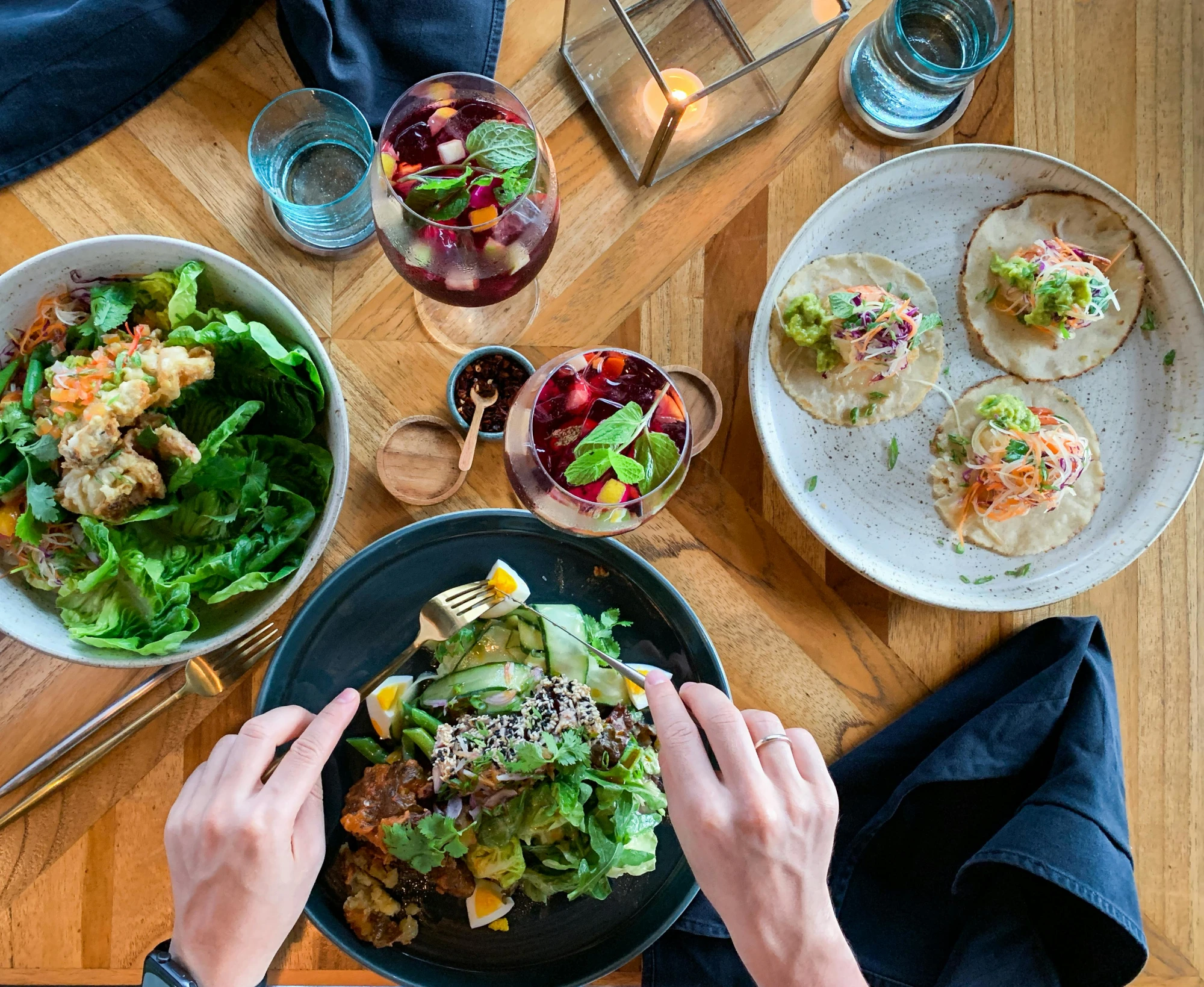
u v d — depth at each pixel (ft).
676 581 5.03
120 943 4.57
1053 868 4.45
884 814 4.78
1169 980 5.09
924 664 5.11
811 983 3.55
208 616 4.19
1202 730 5.23
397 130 4.11
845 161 5.24
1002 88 5.30
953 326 5.32
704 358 5.11
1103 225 5.22
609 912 4.65
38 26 4.40
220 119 4.86
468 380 4.86
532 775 4.36
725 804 3.66
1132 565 5.29
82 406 3.89
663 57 4.87
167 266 4.09
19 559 4.05
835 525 5.11
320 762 3.79
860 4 5.31
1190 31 5.35
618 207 5.11
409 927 4.42
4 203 4.69
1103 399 5.31
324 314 4.91
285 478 4.32
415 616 4.68
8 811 4.45
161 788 4.64
